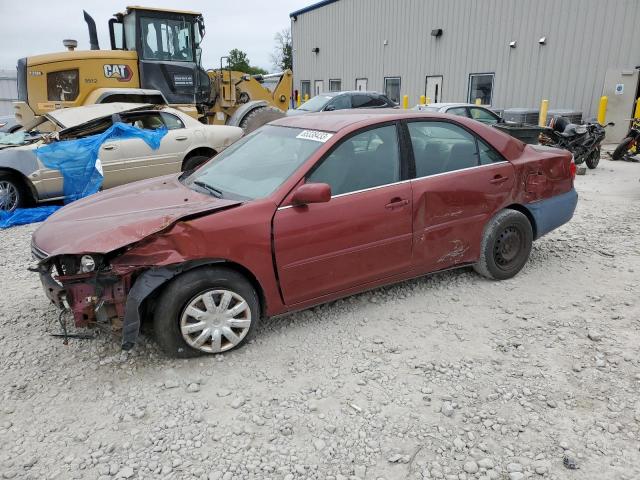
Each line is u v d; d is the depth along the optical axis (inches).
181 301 130.0
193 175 173.2
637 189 360.2
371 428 112.6
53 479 99.1
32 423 115.0
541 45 689.0
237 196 146.6
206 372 132.7
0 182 286.7
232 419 116.0
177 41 450.6
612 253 217.0
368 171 153.3
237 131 366.0
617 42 611.2
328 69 1159.6
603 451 104.8
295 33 1269.7
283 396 123.6
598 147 435.8
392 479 98.7
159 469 101.5
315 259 144.3
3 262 217.8
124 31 455.8
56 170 293.6
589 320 158.2
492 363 136.3
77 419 116.3
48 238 136.8
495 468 101.1
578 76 655.8
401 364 136.1
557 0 661.9
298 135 162.4
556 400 120.7
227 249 131.1
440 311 164.7
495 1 740.0
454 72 827.4
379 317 160.9
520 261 188.7
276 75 623.8
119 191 167.6
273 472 100.7
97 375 132.3
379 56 990.4
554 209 192.5
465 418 115.3
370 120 157.9
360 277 154.5
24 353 142.9
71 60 413.1
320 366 135.5
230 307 137.9
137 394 124.5
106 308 128.6
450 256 171.3
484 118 499.2
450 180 165.3
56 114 345.1
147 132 326.0
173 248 126.1
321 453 105.5
